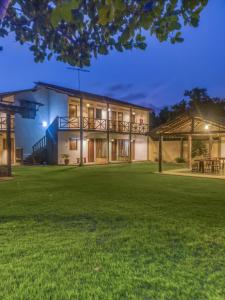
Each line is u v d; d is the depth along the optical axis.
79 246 4.14
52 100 22.11
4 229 4.93
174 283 3.05
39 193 8.48
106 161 24.03
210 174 14.29
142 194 8.41
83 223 5.33
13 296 2.80
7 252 3.90
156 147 26.89
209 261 3.65
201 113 14.62
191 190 9.23
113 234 4.70
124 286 2.99
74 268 3.43
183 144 24.00
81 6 1.95
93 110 23.67
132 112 27.42
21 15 2.27
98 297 2.79
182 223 5.34
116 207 6.64
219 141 20.66
